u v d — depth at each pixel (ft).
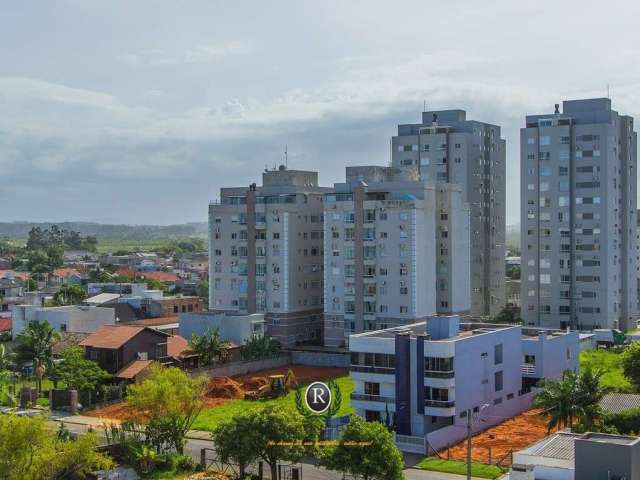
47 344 433.48
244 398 419.74
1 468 238.48
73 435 307.17
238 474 288.92
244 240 587.68
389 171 579.07
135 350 436.35
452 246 568.41
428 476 286.87
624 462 197.06
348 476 284.00
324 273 563.07
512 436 341.82
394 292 537.24
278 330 572.10
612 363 486.79
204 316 534.78
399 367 335.06
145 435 326.03
